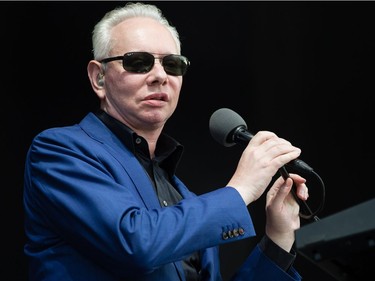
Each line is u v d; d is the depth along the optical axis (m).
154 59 7.12
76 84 12.87
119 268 6.04
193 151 13.38
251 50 13.81
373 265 3.62
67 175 6.36
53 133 6.88
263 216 13.16
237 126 7.05
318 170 13.64
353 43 13.93
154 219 6.05
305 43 13.91
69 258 6.38
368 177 13.60
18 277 12.10
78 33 12.98
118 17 7.54
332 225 3.51
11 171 12.34
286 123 13.72
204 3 13.73
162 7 13.59
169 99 7.21
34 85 12.69
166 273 6.44
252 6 13.91
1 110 12.46
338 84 13.84
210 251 7.44
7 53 12.64
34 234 6.76
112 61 7.23
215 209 6.17
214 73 13.66
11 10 12.78
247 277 7.32
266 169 6.43
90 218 6.05
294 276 7.41
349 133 13.73
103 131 7.07
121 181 6.52
